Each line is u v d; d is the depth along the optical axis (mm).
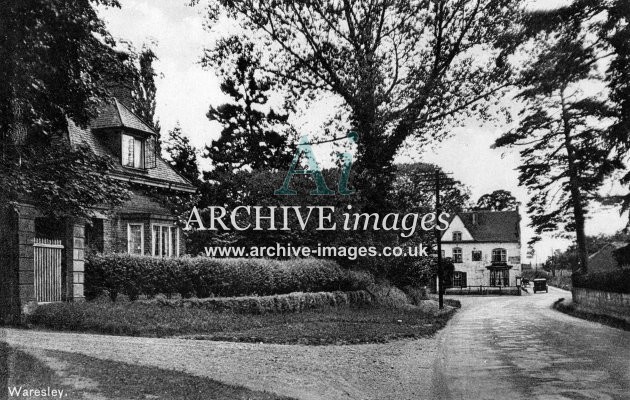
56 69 12070
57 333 13555
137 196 25531
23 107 11922
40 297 15742
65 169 13367
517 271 75688
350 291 29062
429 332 18375
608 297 25781
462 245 77188
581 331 15453
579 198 20859
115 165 14859
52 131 13516
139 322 15430
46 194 13078
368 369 11094
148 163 26453
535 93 19094
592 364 8109
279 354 12547
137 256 19219
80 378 8188
